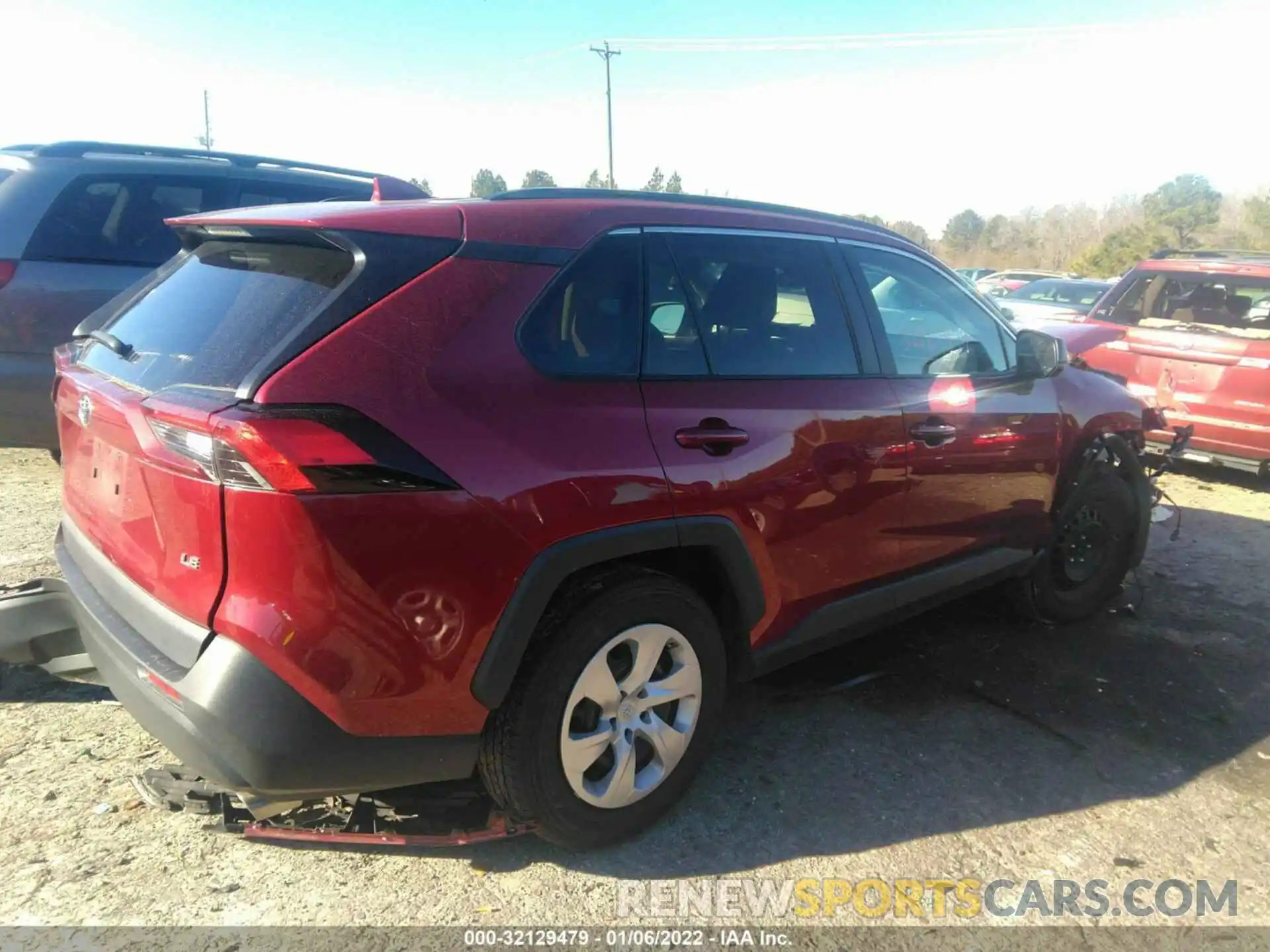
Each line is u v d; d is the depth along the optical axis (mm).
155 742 3062
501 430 2246
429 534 2104
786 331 3055
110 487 2447
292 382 2010
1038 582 4258
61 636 2941
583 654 2420
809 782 3020
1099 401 4262
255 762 2041
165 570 2182
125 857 2514
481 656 2227
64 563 2803
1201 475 7859
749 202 3215
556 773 2432
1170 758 3248
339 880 2471
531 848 2650
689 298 2814
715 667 2795
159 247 5492
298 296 2262
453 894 2434
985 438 3617
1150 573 5188
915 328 3553
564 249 2551
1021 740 3336
